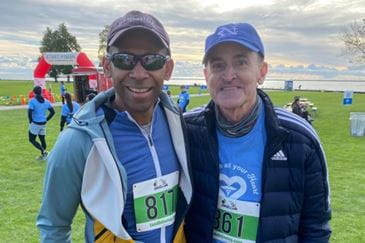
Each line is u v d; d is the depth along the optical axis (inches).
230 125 75.6
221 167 77.2
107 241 66.9
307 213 77.9
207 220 79.0
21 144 457.1
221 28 74.5
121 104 70.4
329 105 1240.2
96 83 985.5
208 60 75.9
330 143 493.0
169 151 74.4
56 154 64.8
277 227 74.1
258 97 77.0
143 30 65.2
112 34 67.3
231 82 73.0
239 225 75.5
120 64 66.1
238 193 75.4
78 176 65.3
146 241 70.1
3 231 188.7
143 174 69.2
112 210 64.8
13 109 987.9
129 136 69.0
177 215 75.9
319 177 76.2
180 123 76.5
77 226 191.5
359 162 370.9
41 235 68.1
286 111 81.0
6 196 246.2
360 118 565.0
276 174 73.7
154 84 68.4
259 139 75.7
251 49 72.3
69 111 442.9
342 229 197.2
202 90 2098.9
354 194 259.9
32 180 287.7
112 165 64.0
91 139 64.2
